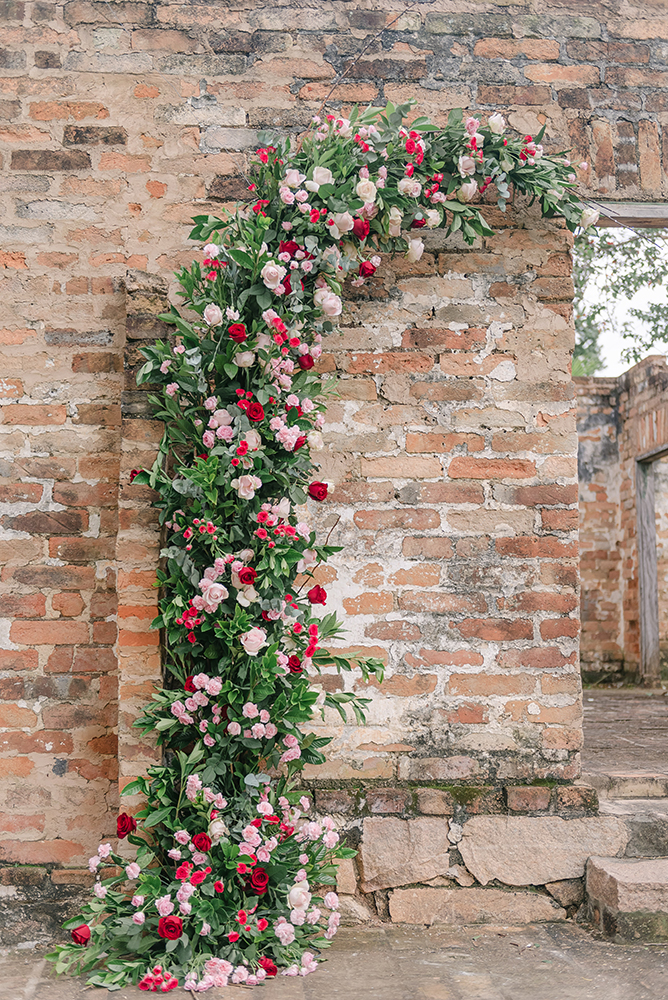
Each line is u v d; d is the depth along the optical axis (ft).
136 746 8.97
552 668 9.91
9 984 7.91
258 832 8.46
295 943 8.41
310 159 9.40
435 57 10.50
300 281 9.20
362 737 9.70
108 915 8.36
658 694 26.55
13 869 9.29
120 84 10.18
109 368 9.94
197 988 7.52
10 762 9.47
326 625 9.08
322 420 9.42
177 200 10.13
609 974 8.03
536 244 10.33
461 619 9.92
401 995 7.54
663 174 10.82
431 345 10.16
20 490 9.78
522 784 9.75
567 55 10.76
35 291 9.96
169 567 8.84
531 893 9.51
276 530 8.70
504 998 7.48
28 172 10.04
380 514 9.98
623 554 30.89
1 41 10.11
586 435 31.60
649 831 9.65
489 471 10.10
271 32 10.36
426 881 9.46
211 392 9.25
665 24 11.00
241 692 8.71
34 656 9.61
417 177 9.64
